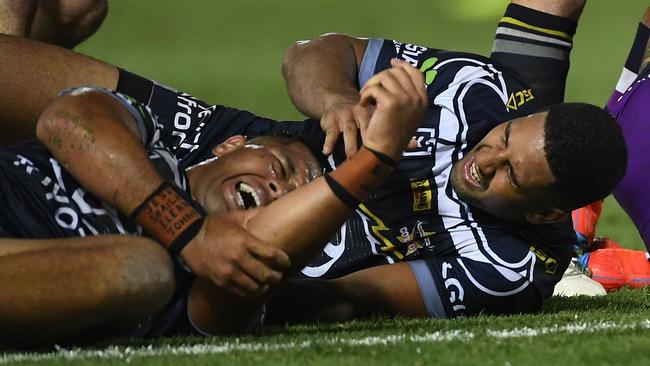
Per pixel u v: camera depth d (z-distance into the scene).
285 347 12.17
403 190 16.39
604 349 11.87
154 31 60.41
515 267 15.89
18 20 18.09
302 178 14.35
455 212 16.25
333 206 12.56
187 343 12.73
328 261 16.33
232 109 17.58
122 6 66.62
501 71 17.19
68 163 12.96
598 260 20.03
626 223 27.12
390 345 12.14
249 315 13.27
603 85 45.47
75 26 19.05
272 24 62.09
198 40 58.41
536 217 15.85
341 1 67.44
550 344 12.20
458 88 16.78
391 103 12.42
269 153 14.31
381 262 16.39
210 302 13.03
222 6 67.31
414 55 17.78
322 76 16.94
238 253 12.32
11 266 11.59
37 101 16.45
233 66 52.03
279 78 49.31
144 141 13.66
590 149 15.16
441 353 11.64
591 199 15.52
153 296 12.16
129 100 13.58
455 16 62.59
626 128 18.89
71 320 11.81
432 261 15.91
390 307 15.62
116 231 13.33
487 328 13.77
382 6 65.81
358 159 12.57
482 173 15.73
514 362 11.21
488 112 16.53
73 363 11.20
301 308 15.02
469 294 15.72
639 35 20.25
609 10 63.38
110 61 53.06
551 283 16.22
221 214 13.04
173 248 12.56
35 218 13.15
